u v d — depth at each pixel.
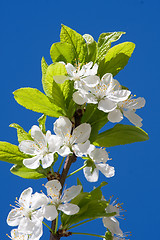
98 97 0.43
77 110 0.43
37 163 0.42
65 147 0.42
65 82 0.42
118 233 0.43
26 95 0.42
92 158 0.43
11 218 0.43
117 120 0.42
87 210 0.43
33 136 0.43
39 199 0.41
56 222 0.42
